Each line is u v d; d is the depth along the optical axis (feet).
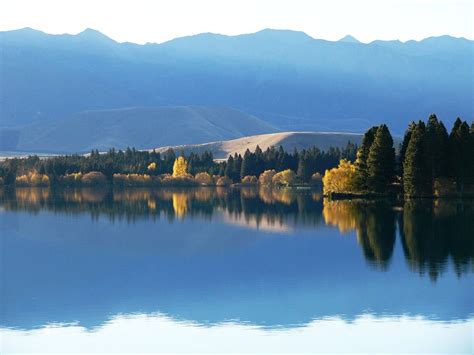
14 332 286.25
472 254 406.82
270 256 437.58
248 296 334.03
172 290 351.25
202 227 586.45
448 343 263.29
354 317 295.07
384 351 257.34
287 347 263.08
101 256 453.99
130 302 328.70
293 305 315.17
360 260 406.21
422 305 307.78
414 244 444.14
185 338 275.18
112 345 269.64
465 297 318.45
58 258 449.89
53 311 315.17
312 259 419.95
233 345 266.57
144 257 447.42
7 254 467.11
